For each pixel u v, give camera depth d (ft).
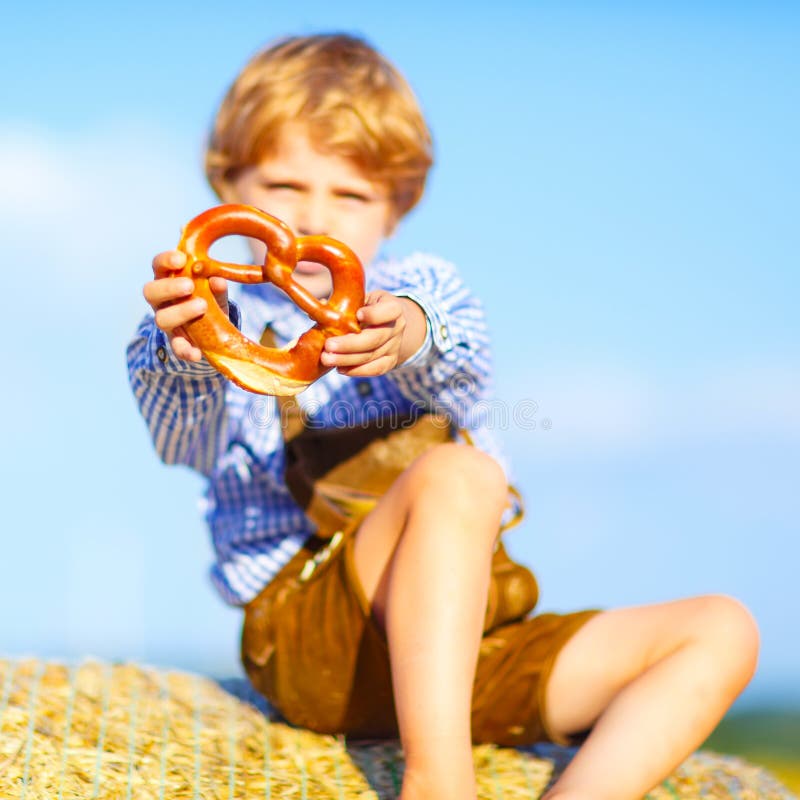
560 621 7.53
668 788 7.57
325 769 7.32
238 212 6.44
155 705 8.24
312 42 9.33
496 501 6.72
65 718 7.64
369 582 7.17
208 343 6.35
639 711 6.61
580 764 6.48
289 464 7.89
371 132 8.71
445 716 6.19
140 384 7.53
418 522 6.62
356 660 7.33
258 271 6.45
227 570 8.26
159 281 6.22
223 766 7.22
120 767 6.97
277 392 6.39
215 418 8.02
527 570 7.88
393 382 8.33
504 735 7.57
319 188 8.67
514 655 7.50
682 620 7.00
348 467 8.00
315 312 6.41
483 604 6.52
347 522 7.84
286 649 7.68
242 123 8.75
